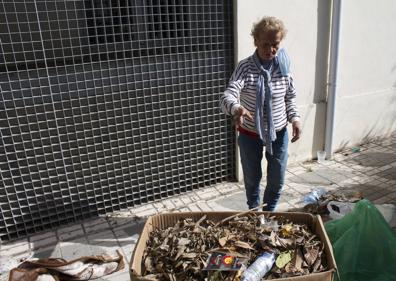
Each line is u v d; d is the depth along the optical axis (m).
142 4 3.33
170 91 3.66
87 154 3.50
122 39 3.33
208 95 3.83
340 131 4.86
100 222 3.57
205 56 3.70
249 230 2.03
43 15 3.14
